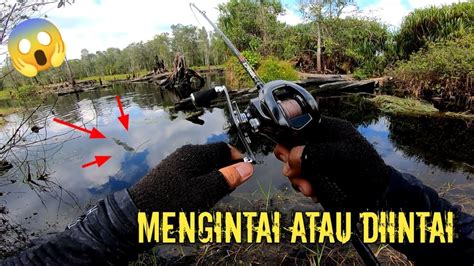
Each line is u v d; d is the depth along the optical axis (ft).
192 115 24.02
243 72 35.65
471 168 10.93
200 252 6.95
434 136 14.83
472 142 13.70
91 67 206.49
